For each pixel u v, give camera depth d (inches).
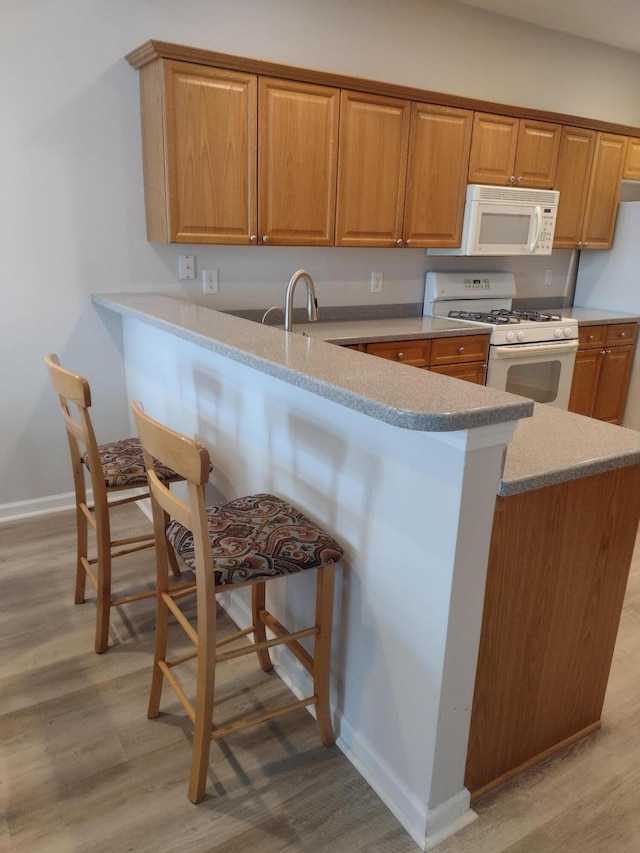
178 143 101.0
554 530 55.1
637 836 56.9
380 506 55.9
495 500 49.5
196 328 77.4
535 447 56.4
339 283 138.6
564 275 177.0
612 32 151.2
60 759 64.1
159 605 65.6
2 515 116.3
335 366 57.1
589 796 60.9
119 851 54.6
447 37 136.4
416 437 49.9
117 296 111.9
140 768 63.2
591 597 61.6
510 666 57.3
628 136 157.0
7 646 81.0
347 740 65.9
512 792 61.2
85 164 108.3
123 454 85.7
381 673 59.2
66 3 100.7
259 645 58.9
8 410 112.8
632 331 162.4
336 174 116.5
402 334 121.5
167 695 73.4
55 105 103.8
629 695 75.0
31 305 110.3
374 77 129.9
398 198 125.1
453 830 56.9
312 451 65.4
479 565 50.1
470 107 127.8
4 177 103.0
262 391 73.7
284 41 118.6
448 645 50.8
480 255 142.2
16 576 97.2
